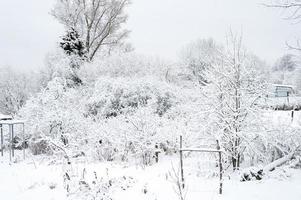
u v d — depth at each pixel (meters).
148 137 10.00
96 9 26.52
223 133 7.96
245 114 8.16
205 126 8.20
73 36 23.83
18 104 28.03
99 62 21.30
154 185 7.25
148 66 21.50
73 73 21.34
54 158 11.17
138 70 20.83
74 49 23.38
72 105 14.41
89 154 10.31
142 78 17.31
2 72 29.42
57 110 12.94
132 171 8.80
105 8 26.91
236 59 8.23
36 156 12.55
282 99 18.52
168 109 15.43
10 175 9.43
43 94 14.20
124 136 10.37
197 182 7.16
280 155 8.74
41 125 12.79
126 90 16.28
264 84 8.36
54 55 23.84
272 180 6.94
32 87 29.06
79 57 22.89
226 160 8.22
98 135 10.80
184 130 10.37
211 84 8.47
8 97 28.61
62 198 6.87
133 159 10.48
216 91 8.35
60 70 21.77
